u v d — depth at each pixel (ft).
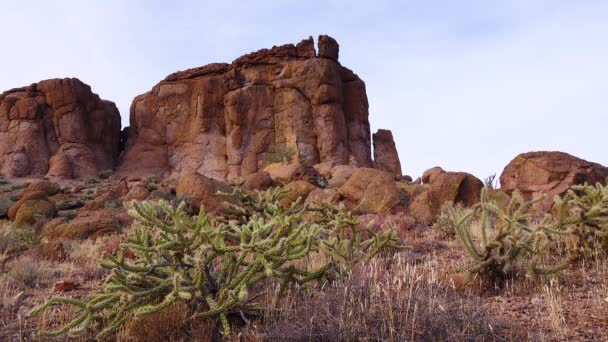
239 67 189.37
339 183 108.06
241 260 15.70
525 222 32.37
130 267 14.69
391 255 27.30
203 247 14.44
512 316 15.57
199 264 14.08
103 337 14.25
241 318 15.25
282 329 13.51
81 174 168.04
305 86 180.04
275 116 181.27
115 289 14.46
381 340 12.64
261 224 16.14
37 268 25.63
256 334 13.32
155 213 14.98
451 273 20.42
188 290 14.47
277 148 170.40
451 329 12.96
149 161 185.26
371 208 54.34
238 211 32.89
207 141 182.80
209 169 180.04
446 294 16.15
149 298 14.47
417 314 13.46
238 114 179.63
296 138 175.63
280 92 182.29
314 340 13.00
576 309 15.79
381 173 57.52
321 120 177.37
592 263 21.99
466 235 20.35
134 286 14.71
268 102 182.09
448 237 34.14
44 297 20.47
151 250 15.05
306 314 14.16
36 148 166.20
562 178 68.49
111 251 34.24
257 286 18.02
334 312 14.24
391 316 12.92
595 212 21.95
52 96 172.14
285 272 16.20
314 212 31.63
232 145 178.60
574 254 22.76
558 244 24.52
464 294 17.71
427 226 42.01
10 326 16.06
